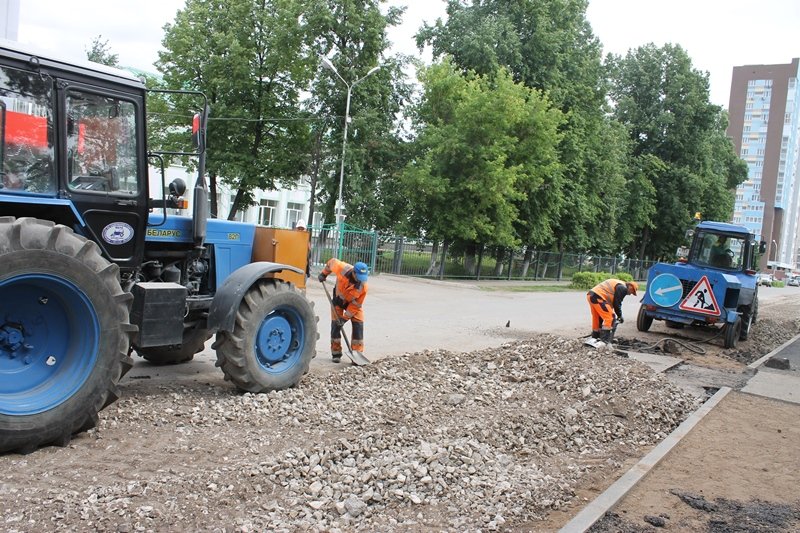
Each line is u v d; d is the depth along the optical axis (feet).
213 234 22.70
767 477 17.37
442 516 12.96
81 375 15.19
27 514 11.16
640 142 165.07
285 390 20.92
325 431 17.21
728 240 52.19
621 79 165.89
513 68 108.37
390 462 15.02
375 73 101.81
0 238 13.99
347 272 27.68
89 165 17.11
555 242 135.44
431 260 100.58
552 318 54.85
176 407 18.40
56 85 16.16
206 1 103.55
